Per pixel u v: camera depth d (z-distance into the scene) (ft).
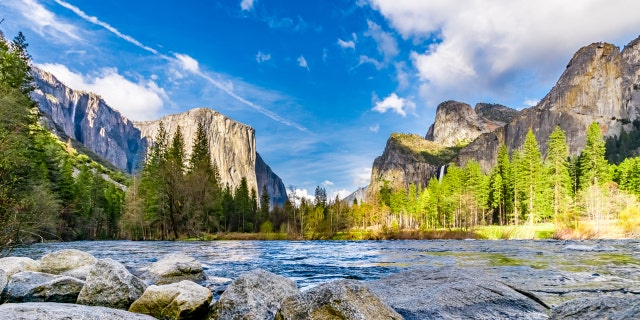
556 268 48.62
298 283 43.65
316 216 243.60
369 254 91.45
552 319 16.99
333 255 88.33
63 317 14.32
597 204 203.82
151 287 24.88
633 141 643.45
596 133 254.47
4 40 104.88
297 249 115.85
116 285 25.81
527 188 244.01
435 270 33.42
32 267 33.81
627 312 13.42
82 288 25.99
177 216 194.08
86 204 206.28
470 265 54.44
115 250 99.76
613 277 39.34
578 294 30.50
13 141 57.77
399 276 33.14
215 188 240.53
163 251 96.22
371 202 370.32
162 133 228.63
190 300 23.71
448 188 316.81
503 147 321.32
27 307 14.84
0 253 41.52
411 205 358.43
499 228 214.69
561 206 222.89
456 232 208.74
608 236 172.76
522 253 80.38
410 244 141.59
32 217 44.78
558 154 237.86
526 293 26.53
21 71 105.91
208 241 183.21
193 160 246.06
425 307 23.48
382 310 17.31
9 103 78.74
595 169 250.37
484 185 304.91
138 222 197.57
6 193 40.27
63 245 123.03
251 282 25.40
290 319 17.24
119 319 15.69
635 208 187.62
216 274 50.55
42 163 153.79
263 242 173.58
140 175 232.32
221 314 23.76
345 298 16.98
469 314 22.45
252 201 380.58
